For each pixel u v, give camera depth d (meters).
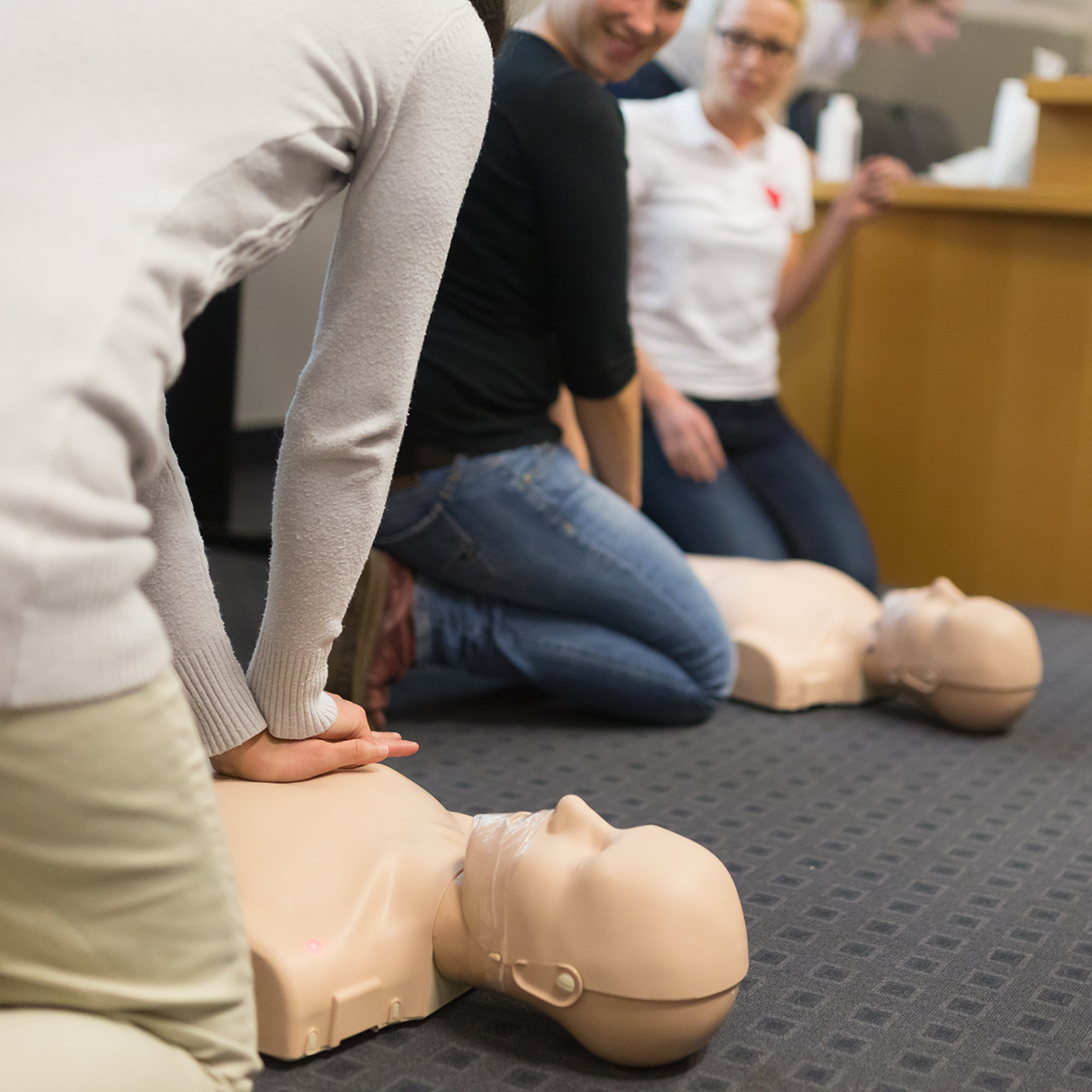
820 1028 0.88
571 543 1.53
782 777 1.44
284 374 3.57
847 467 2.61
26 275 0.52
